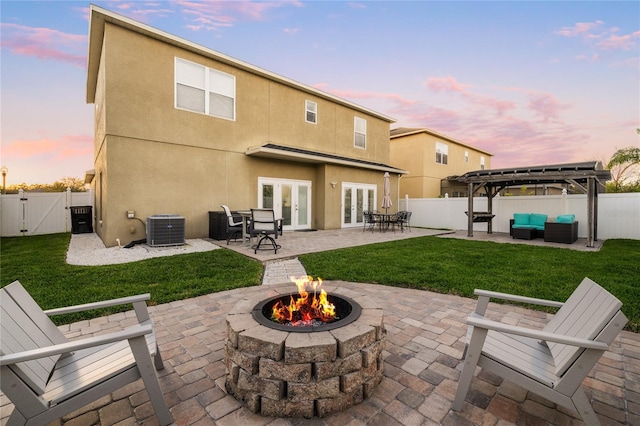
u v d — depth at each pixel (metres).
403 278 5.32
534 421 1.93
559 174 9.82
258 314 2.37
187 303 4.19
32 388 1.58
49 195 12.72
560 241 9.98
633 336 3.18
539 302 2.39
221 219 10.02
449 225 15.66
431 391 2.24
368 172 16.08
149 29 9.15
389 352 2.83
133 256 7.29
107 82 8.65
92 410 2.04
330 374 1.96
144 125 9.36
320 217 14.14
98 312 3.81
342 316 2.65
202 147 10.66
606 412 2.03
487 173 11.76
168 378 2.40
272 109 12.73
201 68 10.63
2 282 4.95
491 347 2.13
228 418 1.95
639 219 10.59
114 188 8.83
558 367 1.83
